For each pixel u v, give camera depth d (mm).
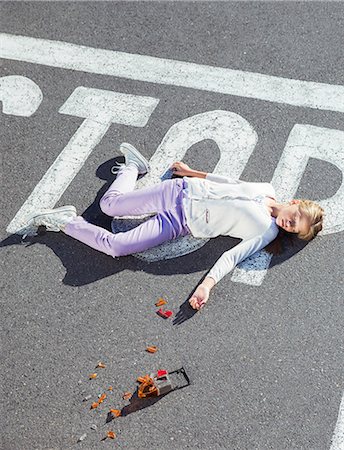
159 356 3180
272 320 3250
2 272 3479
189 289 3363
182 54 4305
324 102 4012
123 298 3357
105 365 3172
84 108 4094
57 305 3357
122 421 3035
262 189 3479
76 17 4559
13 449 3004
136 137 3945
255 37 4348
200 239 3502
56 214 3520
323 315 3250
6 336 3279
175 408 3047
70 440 3010
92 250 3520
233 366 3133
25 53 4398
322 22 4398
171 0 4590
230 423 2996
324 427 2963
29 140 3979
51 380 3150
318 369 3102
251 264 3416
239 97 4070
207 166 3797
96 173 3814
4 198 3746
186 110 4035
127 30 4461
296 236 3480
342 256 3424
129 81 4203
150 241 3418
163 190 3502
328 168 3734
